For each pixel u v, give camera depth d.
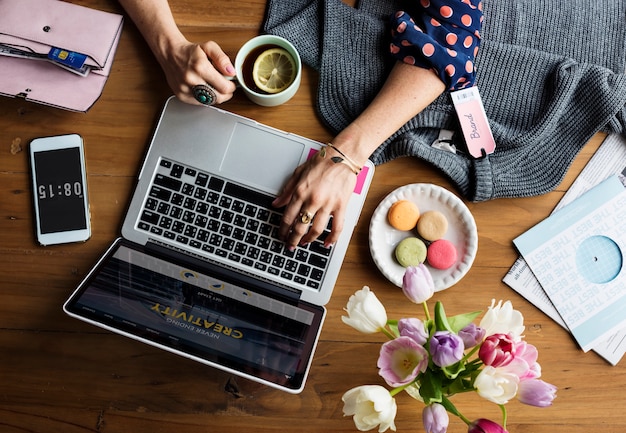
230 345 0.70
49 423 0.81
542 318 0.82
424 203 0.83
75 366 0.81
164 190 0.81
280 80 0.82
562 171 0.84
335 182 0.78
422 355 0.57
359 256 0.83
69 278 0.83
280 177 0.81
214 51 0.78
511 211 0.84
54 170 0.84
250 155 0.81
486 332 0.63
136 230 0.81
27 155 0.85
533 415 0.80
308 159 0.81
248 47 0.81
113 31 0.82
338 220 0.78
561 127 0.85
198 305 0.74
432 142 0.86
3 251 0.84
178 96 0.80
